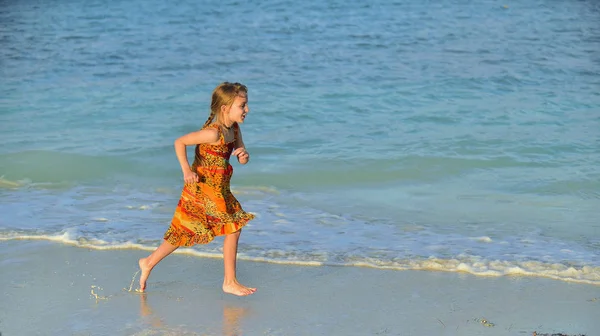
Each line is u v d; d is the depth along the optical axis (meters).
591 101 24.14
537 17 44.66
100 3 51.28
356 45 36.16
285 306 9.86
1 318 9.44
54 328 9.18
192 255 11.71
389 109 23.30
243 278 10.84
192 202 9.80
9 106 23.80
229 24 42.84
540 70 29.59
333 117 22.31
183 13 46.78
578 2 50.47
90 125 21.41
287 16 45.44
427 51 34.41
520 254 11.88
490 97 24.91
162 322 9.36
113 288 10.44
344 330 9.13
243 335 9.01
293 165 17.39
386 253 11.88
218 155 9.61
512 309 9.74
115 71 30.25
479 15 45.53
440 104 23.92
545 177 16.45
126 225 13.25
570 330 9.09
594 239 12.70
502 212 14.29
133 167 17.41
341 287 10.49
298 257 11.66
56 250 11.90
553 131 20.34
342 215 14.09
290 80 28.12
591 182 16.06
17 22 43.94
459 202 14.93
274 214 14.09
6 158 17.72
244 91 9.60
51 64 31.73
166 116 22.70
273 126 21.23
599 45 35.53
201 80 28.42
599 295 10.16
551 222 13.69
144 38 38.47
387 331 9.10
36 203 14.68
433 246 12.28
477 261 11.45
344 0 51.53
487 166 17.36
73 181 16.34
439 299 10.06
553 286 10.48
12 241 12.31
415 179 16.52
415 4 49.81
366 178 16.58
